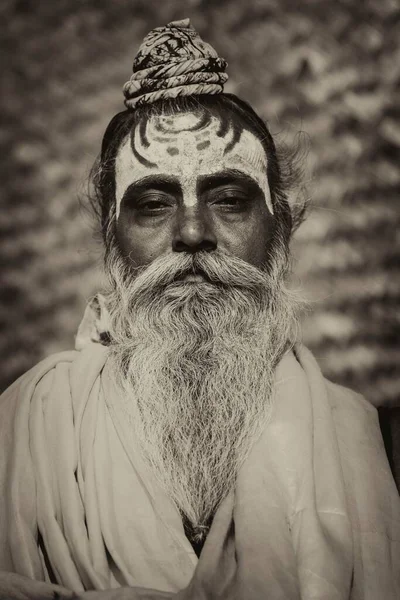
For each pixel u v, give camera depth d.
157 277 2.12
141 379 2.10
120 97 4.36
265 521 1.84
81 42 4.41
